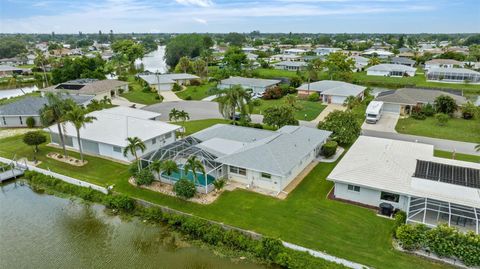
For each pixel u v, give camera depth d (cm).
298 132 4009
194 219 2722
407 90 6612
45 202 3338
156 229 2812
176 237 2692
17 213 3147
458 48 18975
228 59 11975
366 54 15975
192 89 8894
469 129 5131
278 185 3162
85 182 3484
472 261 2102
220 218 2772
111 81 8338
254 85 8238
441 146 4412
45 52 19512
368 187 2814
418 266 2175
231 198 3088
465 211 2402
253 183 3316
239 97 5047
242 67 12050
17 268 2395
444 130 5094
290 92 8050
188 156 3359
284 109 4897
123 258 2478
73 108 3825
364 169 3008
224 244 2555
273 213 2819
